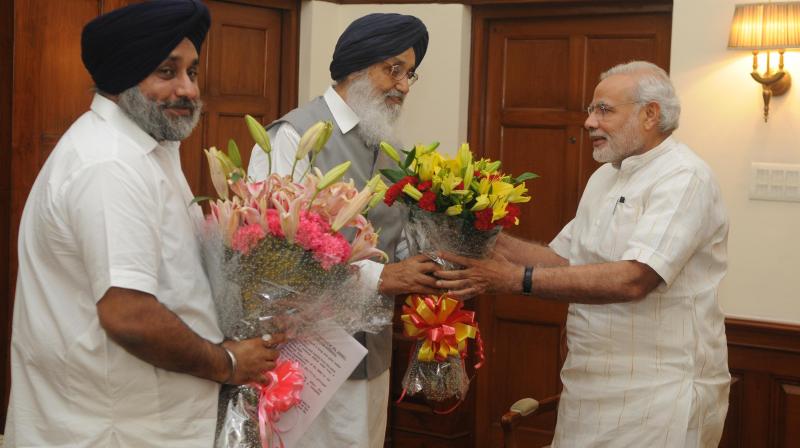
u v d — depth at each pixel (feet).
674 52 12.20
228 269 5.99
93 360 5.76
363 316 6.50
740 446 12.03
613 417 8.35
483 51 14.33
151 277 5.65
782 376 11.81
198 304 6.05
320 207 6.14
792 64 11.55
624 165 8.46
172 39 5.82
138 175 5.74
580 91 13.73
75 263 5.74
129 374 5.79
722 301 12.08
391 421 14.30
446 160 7.52
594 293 7.91
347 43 8.29
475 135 14.37
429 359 7.98
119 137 5.85
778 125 11.69
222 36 13.52
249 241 5.86
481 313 14.55
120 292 5.52
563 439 8.76
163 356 5.67
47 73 11.43
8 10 11.43
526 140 14.17
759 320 11.87
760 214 11.86
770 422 11.88
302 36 14.23
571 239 9.21
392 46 8.21
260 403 6.37
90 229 5.56
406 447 14.26
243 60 13.80
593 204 8.81
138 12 5.76
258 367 6.21
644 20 13.26
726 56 11.93
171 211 5.98
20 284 6.01
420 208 7.54
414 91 14.33
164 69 5.90
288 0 14.06
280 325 6.30
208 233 6.13
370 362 8.23
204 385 6.09
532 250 9.38
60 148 5.91
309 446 8.13
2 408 12.01
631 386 8.29
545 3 13.73
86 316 5.77
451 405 13.96
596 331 8.45
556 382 14.17
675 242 7.91
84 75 11.73
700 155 12.14
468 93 14.35
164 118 5.91
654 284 7.99
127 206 5.61
